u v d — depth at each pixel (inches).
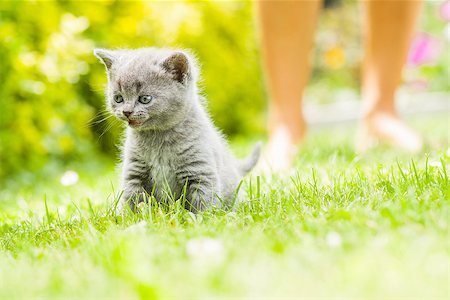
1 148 303.7
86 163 343.6
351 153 261.0
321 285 96.9
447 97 617.3
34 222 183.3
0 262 131.9
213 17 426.6
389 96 295.9
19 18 320.5
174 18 384.2
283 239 123.8
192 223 148.5
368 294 92.2
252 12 455.8
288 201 162.6
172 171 176.1
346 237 120.0
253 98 471.5
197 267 106.3
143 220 151.6
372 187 173.0
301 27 269.9
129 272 102.0
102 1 356.5
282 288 96.5
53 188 266.1
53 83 327.3
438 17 566.9
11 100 310.0
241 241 123.6
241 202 173.6
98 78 357.1
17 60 301.6
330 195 169.6
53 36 326.3
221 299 93.1
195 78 180.4
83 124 346.6
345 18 730.8
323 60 735.7
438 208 137.3
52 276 112.4
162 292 94.4
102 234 143.3
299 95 275.3
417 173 184.4
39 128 326.3
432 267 100.4
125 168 180.2
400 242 112.4
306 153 260.5
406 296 91.0
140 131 176.2
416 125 415.8
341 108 666.2
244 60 454.9
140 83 169.3
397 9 287.4
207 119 187.8
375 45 294.8
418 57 505.4
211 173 175.0
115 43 363.3
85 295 100.0
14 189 301.1
